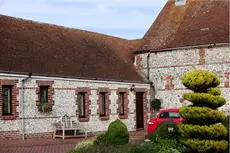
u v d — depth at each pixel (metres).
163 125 19.28
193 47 36.16
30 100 27.47
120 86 34.81
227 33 35.06
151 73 38.28
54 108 28.94
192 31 37.25
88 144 18.91
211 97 17.62
